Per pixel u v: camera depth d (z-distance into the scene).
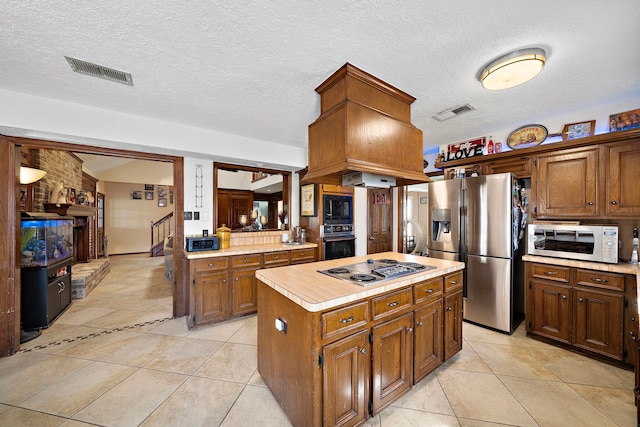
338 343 1.37
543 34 1.40
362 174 1.88
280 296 1.62
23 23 1.30
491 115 2.57
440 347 2.02
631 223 2.38
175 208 3.18
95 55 1.59
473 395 1.76
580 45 1.49
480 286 2.83
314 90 2.04
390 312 1.62
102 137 2.39
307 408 1.33
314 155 1.92
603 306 2.14
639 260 2.26
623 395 1.75
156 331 2.77
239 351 2.36
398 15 1.26
